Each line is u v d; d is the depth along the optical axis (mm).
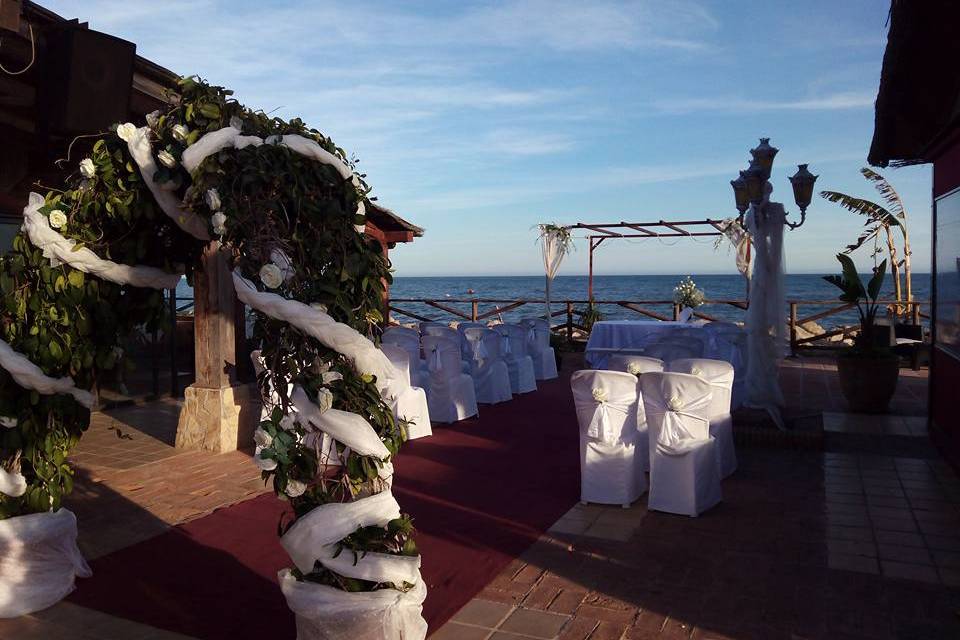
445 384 7465
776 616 3273
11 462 3414
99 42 4211
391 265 2896
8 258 3170
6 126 5863
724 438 5527
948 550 4047
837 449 6465
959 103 5562
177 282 3367
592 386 4828
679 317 13055
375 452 2547
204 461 5953
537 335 10492
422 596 2756
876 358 8039
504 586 3625
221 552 4062
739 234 12141
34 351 3152
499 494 5164
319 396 2477
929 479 5492
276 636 3150
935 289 6852
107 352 3303
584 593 3533
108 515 4664
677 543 4191
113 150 2988
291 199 2578
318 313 2490
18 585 3336
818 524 4500
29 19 4164
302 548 2564
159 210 3012
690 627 3176
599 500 4875
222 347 6285
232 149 2648
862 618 3248
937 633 3104
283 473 2498
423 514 4734
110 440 6672
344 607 2588
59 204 3094
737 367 7695
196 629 3213
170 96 3043
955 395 5883
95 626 3244
